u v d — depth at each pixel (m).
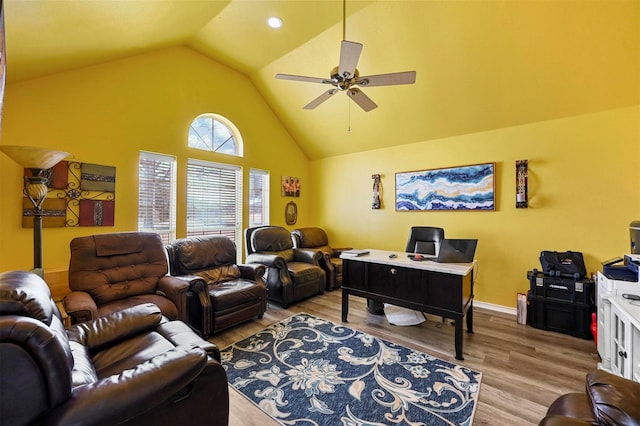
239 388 1.94
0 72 1.09
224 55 3.94
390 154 4.55
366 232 4.87
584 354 2.40
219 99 4.14
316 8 2.93
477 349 2.48
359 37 3.21
